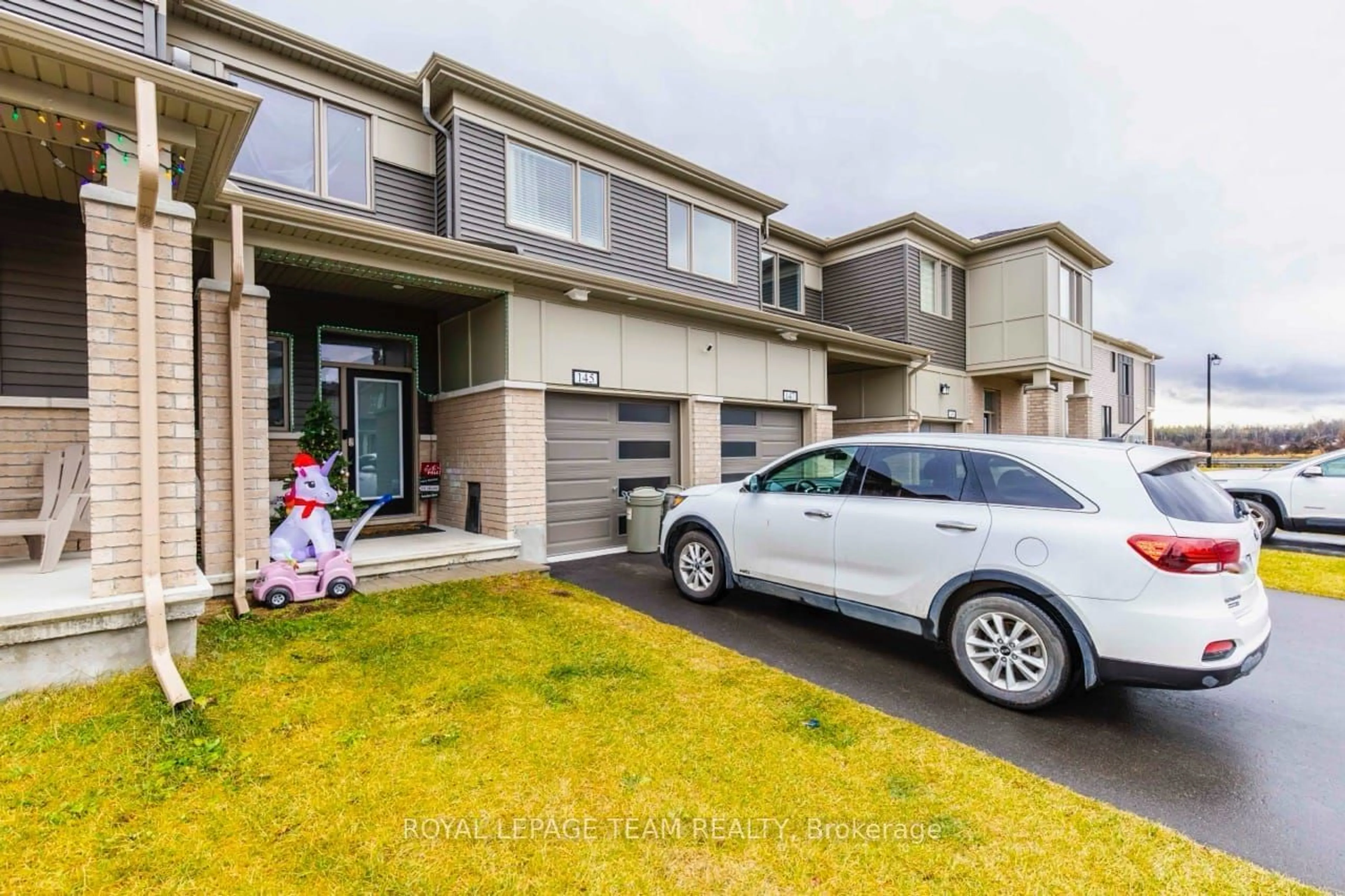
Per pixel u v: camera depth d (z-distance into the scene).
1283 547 8.77
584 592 5.82
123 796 2.43
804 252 15.05
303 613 4.86
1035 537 3.46
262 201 5.03
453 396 8.03
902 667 4.15
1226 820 2.48
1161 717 3.45
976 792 2.62
